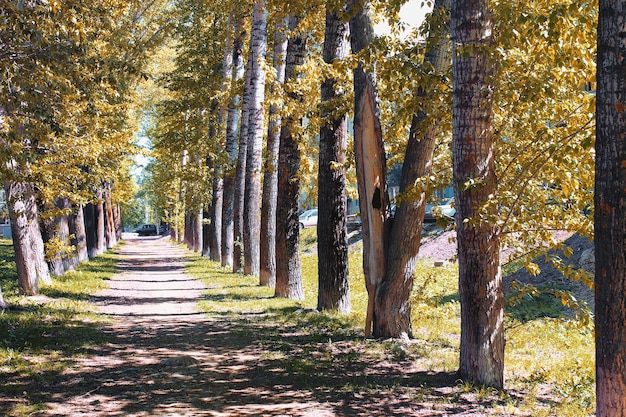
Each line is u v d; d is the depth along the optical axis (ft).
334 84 37.01
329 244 43.24
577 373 25.72
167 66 120.88
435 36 27.20
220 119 105.81
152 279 81.51
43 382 24.54
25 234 51.31
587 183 25.71
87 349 31.32
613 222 13.14
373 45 26.84
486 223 22.12
